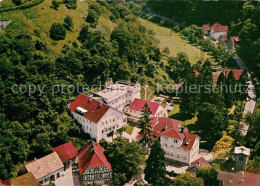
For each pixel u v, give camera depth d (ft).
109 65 573.33
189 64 618.03
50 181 399.03
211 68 642.22
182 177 358.84
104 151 430.61
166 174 410.11
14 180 369.71
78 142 451.94
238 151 377.71
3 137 398.83
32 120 437.99
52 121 442.91
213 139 463.83
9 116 430.61
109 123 464.24
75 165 426.10
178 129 472.85
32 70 467.11
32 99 440.45
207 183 370.94
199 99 527.40
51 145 439.22
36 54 508.53
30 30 563.07
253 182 346.74
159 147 381.19
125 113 531.50
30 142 429.79
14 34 535.19
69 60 526.98
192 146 430.61
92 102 472.44
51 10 624.59
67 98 495.41
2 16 563.48
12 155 405.39
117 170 405.39
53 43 566.77
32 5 606.96
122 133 484.33
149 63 639.35
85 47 585.22
